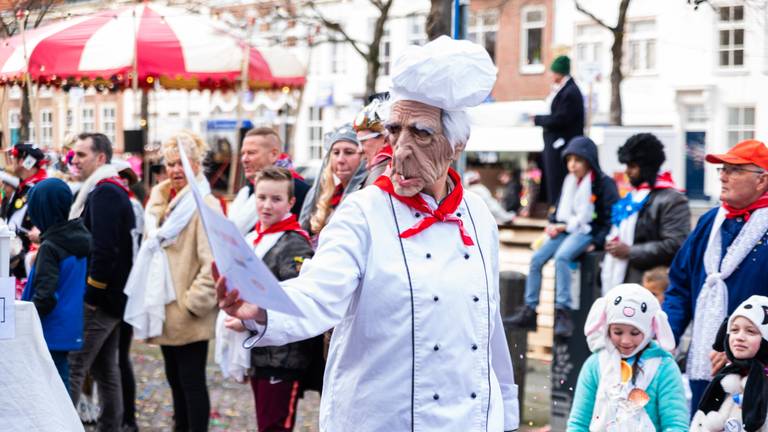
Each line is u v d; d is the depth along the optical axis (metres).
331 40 19.19
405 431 2.88
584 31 28.89
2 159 9.67
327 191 5.63
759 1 9.27
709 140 26.59
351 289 2.88
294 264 5.48
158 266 6.41
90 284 6.55
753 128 25.81
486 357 3.02
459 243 3.02
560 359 7.74
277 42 18.50
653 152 7.36
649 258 7.23
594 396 4.75
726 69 25.91
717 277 5.14
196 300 6.34
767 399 4.34
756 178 5.07
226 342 5.57
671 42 26.03
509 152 14.55
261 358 5.32
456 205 3.04
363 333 2.92
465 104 2.96
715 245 5.20
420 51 2.95
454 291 2.95
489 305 3.06
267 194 5.57
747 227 5.09
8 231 4.11
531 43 30.23
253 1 18.88
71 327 6.21
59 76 12.51
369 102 5.48
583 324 7.69
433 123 2.95
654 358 4.65
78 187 7.40
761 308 4.41
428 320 2.90
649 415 4.60
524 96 30.41
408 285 2.90
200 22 13.48
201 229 6.48
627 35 27.09
